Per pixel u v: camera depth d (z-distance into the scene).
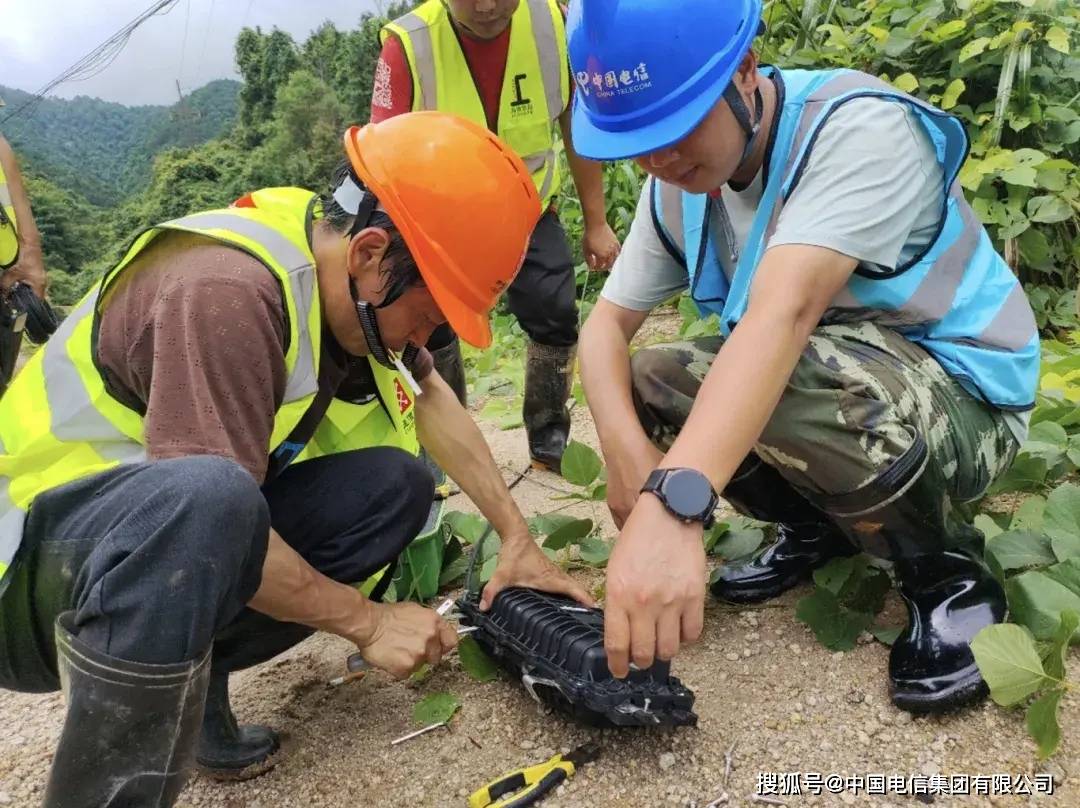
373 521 1.60
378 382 1.63
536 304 2.74
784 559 1.94
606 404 1.68
